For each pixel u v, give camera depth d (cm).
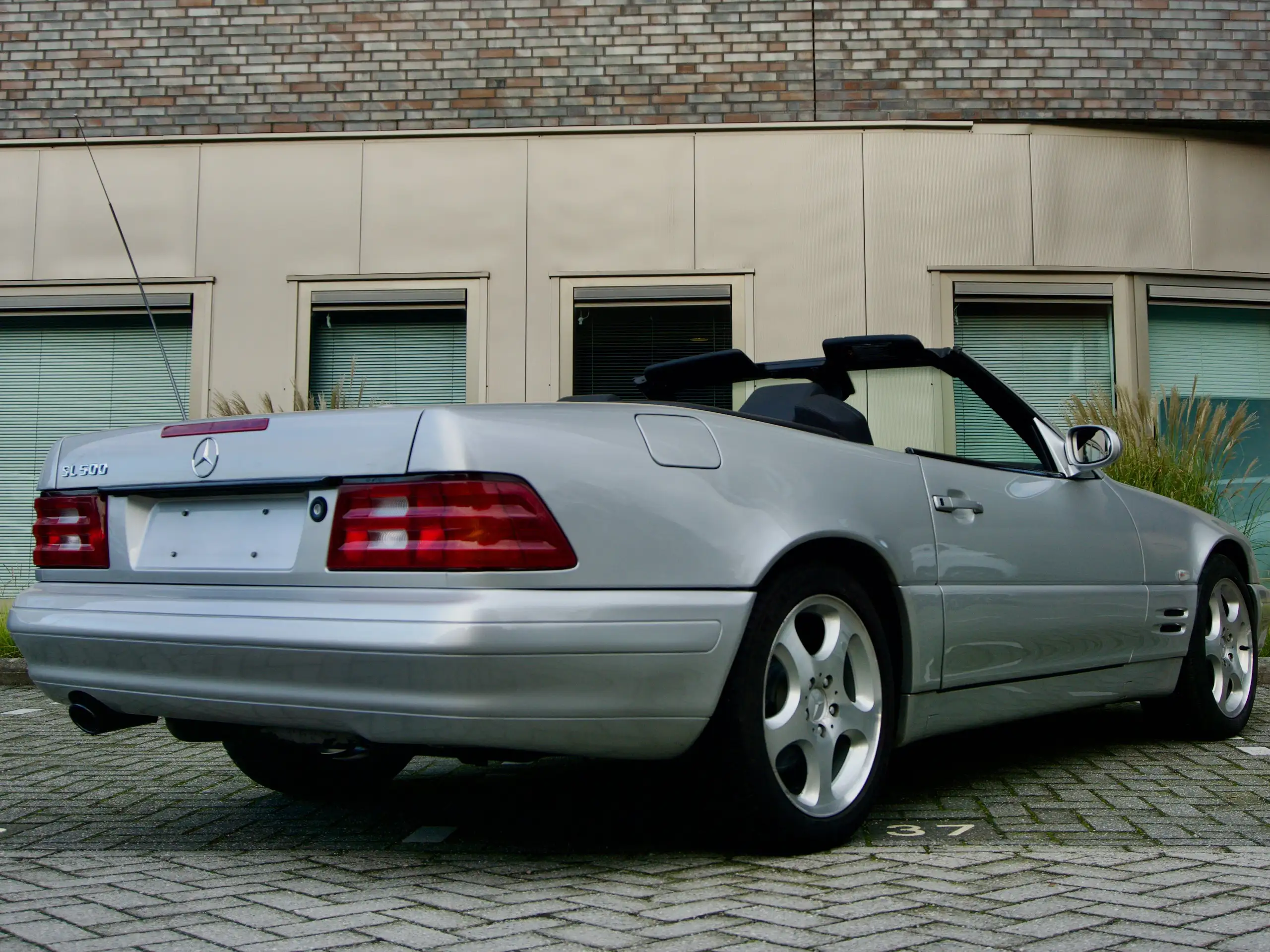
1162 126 891
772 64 891
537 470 260
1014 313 878
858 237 866
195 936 228
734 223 869
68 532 315
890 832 319
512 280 873
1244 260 893
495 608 249
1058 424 873
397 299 876
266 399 830
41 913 246
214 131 905
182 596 288
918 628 323
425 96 899
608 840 314
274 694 267
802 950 218
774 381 411
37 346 907
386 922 238
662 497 273
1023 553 365
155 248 890
